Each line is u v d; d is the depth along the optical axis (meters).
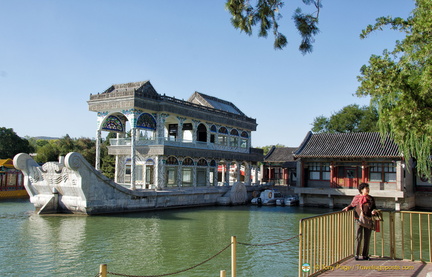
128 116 38.03
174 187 41.69
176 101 41.44
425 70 11.20
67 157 29.20
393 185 40.03
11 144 59.75
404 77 11.70
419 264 10.93
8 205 38.22
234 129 51.66
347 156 40.97
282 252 19.14
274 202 46.28
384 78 11.71
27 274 15.22
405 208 39.38
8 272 15.46
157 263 16.95
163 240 22.17
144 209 35.84
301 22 12.23
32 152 71.50
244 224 29.27
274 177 60.97
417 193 43.25
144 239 22.34
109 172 61.00
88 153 64.75
